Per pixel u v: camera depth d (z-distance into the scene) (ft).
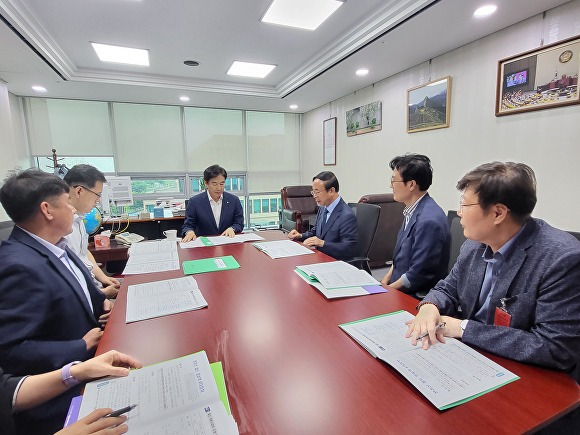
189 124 17.84
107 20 8.32
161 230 11.00
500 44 8.34
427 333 2.53
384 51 9.77
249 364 2.25
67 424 1.73
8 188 3.04
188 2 7.52
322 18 8.52
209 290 3.70
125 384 2.04
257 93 15.05
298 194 16.99
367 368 2.21
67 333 3.15
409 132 11.67
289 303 3.32
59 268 3.20
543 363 2.16
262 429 1.68
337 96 15.74
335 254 6.30
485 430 1.66
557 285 2.34
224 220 8.53
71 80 11.89
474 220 2.76
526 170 2.63
